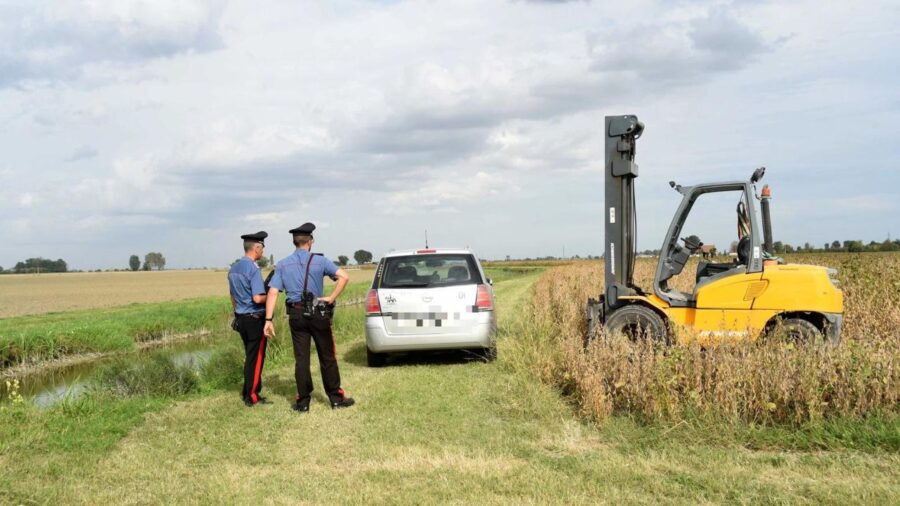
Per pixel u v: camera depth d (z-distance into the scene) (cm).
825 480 464
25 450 579
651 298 896
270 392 842
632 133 952
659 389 616
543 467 511
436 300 970
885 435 527
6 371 1338
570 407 695
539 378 798
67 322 2012
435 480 488
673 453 532
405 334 969
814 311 805
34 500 464
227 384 905
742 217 861
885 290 1112
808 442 539
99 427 650
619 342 732
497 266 8950
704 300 840
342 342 1339
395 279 991
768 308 813
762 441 548
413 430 635
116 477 516
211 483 498
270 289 734
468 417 678
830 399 588
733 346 694
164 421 691
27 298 4291
